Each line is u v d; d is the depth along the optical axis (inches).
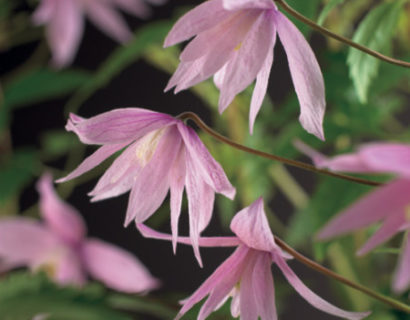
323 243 19.4
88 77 32.0
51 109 44.9
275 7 16.1
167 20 43.1
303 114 16.1
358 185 20.2
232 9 15.6
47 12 32.3
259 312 16.2
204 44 16.1
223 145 25.8
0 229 31.0
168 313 21.6
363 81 17.9
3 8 32.8
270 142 23.9
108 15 33.3
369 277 23.9
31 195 43.7
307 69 16.0
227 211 27.6
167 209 28.5
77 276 31.7
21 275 20.5
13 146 45.0
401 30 23.1
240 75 16.0
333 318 40.9
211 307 16.3
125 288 32.1
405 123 36.4
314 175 40.6
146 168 16.7
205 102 43.1
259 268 16.3
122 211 44.0
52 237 31.4
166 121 16.4
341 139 24.5
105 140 16.1
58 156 40.1
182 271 43.6
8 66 44.3
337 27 23.9
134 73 43.8
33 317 19.6
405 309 15.7
